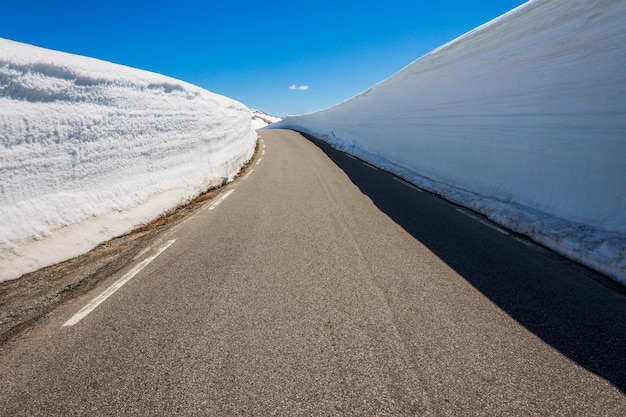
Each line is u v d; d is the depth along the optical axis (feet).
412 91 32.42
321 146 57.00
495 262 10.60
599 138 12.04
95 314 8.07
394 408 5.06
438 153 25.48
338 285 9.19
